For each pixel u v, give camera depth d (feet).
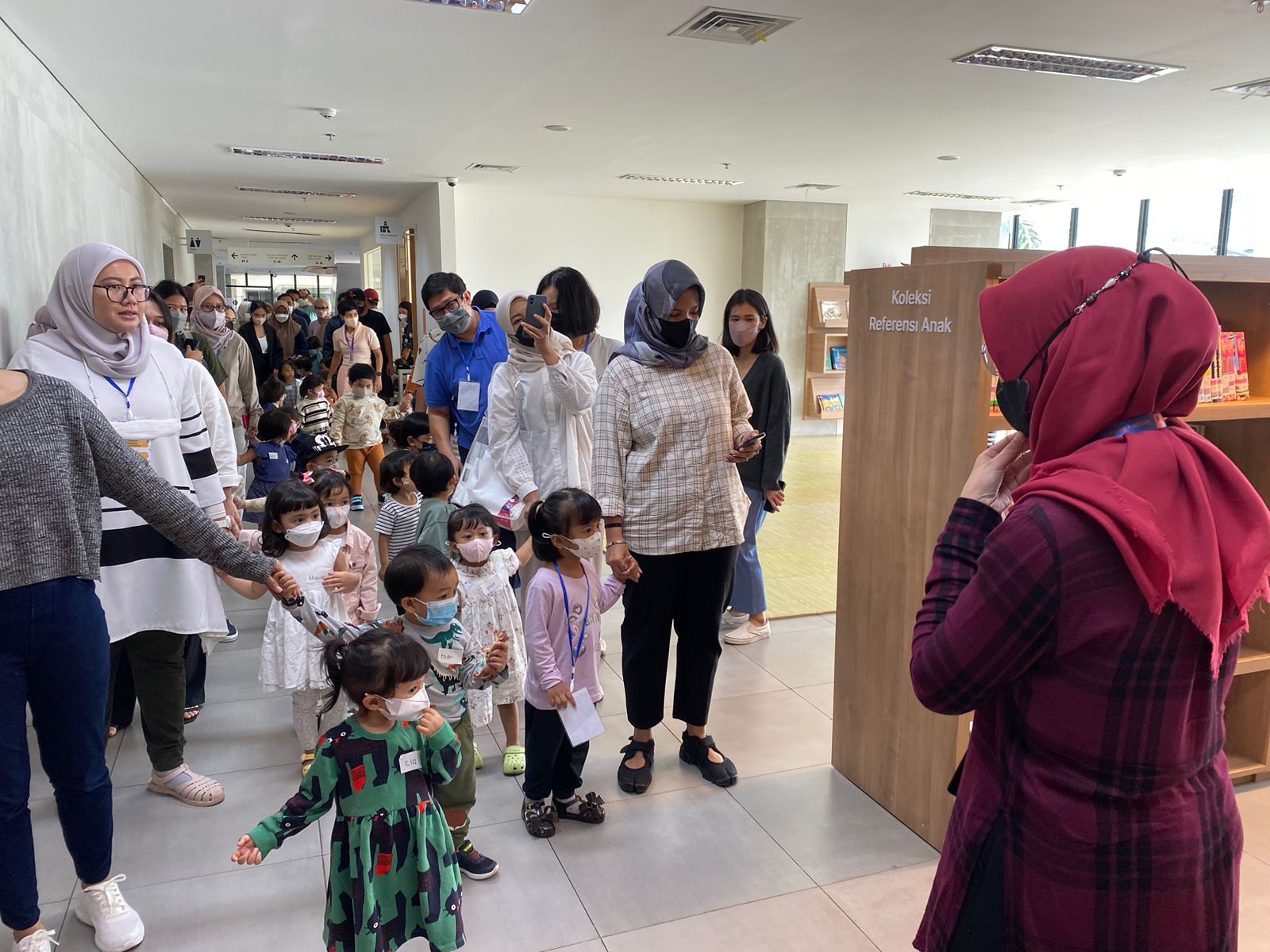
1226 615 3.43
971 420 7.58
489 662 7.54
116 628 8.47
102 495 6.70
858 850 8.38
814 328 42.34
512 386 10.64
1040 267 3.81
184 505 6.86
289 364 26.53
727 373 9.02
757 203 41.86
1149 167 31.81
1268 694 9.73
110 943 6.91
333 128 25.34
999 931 3.78
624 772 9.51
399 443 16.05
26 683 6.32
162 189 39.17
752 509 13.30
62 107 19.07
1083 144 27.68
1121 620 3.30
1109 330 3.51
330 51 17.57
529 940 7.09
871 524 9.02
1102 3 14.83
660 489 8.65
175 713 9.16
